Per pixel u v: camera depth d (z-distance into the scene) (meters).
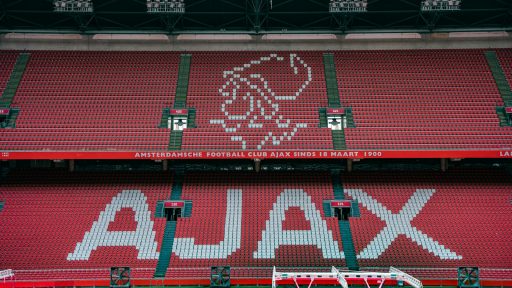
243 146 45.28
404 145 45.00
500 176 46.91
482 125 46.53
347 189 46.00
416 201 44.62
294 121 47.72
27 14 52.31
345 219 44.16
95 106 48.81
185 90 50.72
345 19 52.56
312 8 51.75
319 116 48.19
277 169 48.59
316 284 38.56
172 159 48.12
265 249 40.91
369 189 45.97
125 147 45.09
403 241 41.41
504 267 39.16
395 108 48.62
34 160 48.56
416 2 50.78
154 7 48.84
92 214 43.69
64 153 44.31
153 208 44.31
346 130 46.78
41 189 45.75
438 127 46.53
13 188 45.72
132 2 50.66
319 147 45.19
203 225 42.84
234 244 41.31
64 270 39.25
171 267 39.66
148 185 46.56
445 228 42.28
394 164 48.69
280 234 42.06
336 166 48.62
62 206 44.28
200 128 47.06
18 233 41.94
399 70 52.50
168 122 47.62
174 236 42.00
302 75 52.25
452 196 45.00
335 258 40.16
